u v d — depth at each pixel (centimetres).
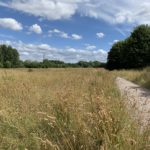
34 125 580
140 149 409
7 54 12294
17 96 861
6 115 635
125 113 524
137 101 627
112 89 1051
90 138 443
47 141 434
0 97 843
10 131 581
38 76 1936
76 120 505
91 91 812
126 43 8281
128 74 4053
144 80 2759
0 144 532
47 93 917
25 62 11800
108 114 474
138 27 7819
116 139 416
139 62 7631
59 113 556
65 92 686
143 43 7644
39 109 679
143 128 471
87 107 560
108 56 9888
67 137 465
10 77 1564
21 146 511
